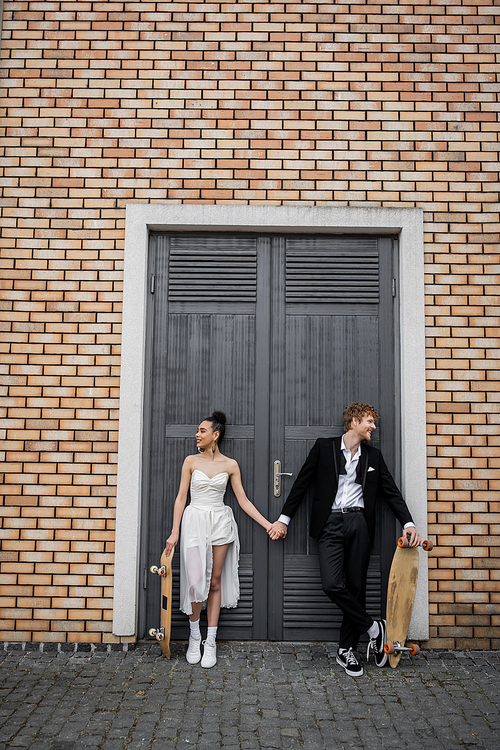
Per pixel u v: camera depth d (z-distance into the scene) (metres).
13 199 4.18
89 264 4.13
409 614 3.64
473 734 2.90
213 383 4.14
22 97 4.23
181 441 4.10
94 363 4.07
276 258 4.23
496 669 3.62
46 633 3.89
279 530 3.78
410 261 4.13
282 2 4.25
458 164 4.21
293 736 2.86
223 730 2.89
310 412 4.13
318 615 4.00
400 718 3.03
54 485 3.99
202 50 4.23
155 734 2.86
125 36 4.25
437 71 4.25
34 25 4.26
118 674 3.49
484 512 4.00
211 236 4.25
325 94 4.21
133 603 3.88
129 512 3.94
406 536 3.58
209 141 4.18
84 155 4.19
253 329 4.18
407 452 4.00
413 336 4.09
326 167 4.18
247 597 4.01
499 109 4.25
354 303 4.20
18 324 4.11
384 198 4.18
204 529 3.62
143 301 4.09
